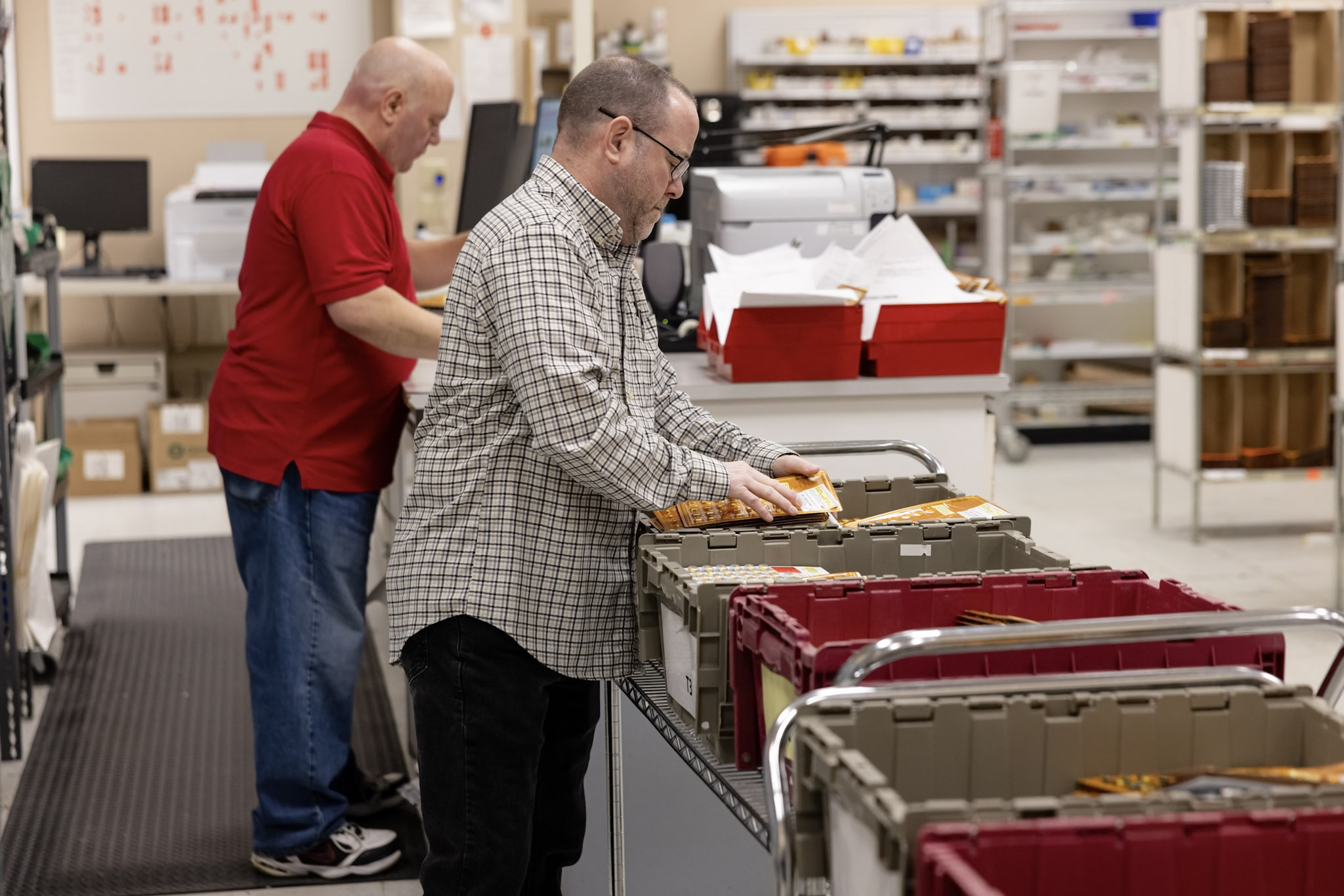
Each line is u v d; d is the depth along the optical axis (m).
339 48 7.16
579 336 1.78
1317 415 5.50
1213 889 1.04
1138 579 1.63
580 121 1.85
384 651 4.34
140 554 5.52
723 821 2.21
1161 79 5.53
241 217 6.30
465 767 1.90
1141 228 7.82
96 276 6.38
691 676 1.63
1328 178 5.21
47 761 3.43
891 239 3.00
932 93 8.59
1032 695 1.28
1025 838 1.03
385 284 2.61
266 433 2.60
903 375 2.89
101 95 7.04
